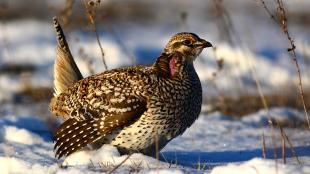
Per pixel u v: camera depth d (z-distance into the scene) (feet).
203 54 87.61
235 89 70.54
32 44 97.96
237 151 41.11
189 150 41.42
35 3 139.64
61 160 36.52
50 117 53.26
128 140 36.14
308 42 102.27
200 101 37.96
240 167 29.63
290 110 57.47
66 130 36.29
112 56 87.30
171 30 130.72
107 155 35.09
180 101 36.14
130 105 35.42
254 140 45.03
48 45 98.07
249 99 62.54
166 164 33.94
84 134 35.81
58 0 142.41
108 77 36.81
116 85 36.06
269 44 106.93
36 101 67.26
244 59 83.41
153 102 35.45
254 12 149.07
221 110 58.90
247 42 97.19
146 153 36.88
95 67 79.15
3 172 33.76
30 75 80.33
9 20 125.18
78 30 95.91
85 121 36.17
